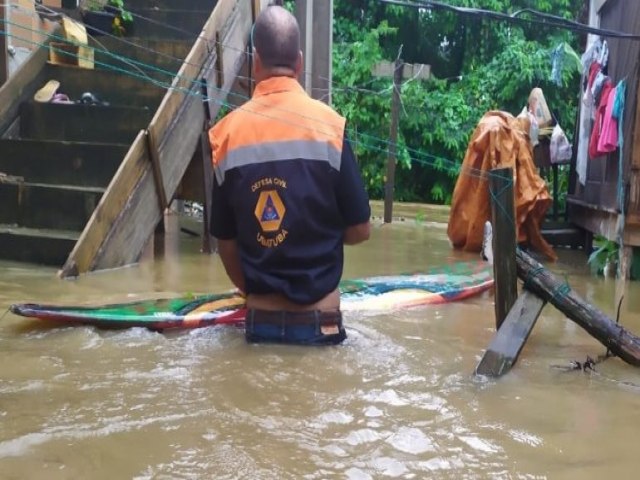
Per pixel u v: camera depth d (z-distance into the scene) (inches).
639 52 196.2
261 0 258.1
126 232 186.5
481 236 241.6
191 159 219.9
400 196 604.7
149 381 92.1
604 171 236.4
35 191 196.5
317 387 91.3
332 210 111.4
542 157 300.7
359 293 155.5
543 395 92.3
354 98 595.5
